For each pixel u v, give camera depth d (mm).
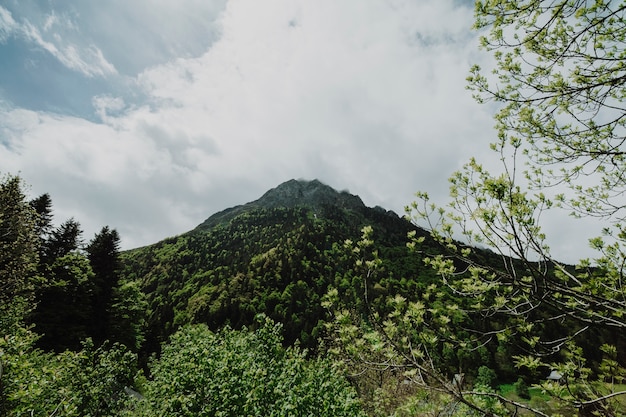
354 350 4035
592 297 3564
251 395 8828
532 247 3539
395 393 12734
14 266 23062
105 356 11969
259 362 11242
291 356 12195
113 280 37125
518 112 4695
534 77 4496
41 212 36219
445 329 3789
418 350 3828
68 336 29078
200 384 9273
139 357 39094
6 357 7570
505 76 4707
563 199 4977
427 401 6098
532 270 3502
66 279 32375
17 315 16797
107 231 39969
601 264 3797
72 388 10336
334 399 10148
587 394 3514
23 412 7125
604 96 4207
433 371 3658
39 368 8953
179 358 10711
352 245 4059
